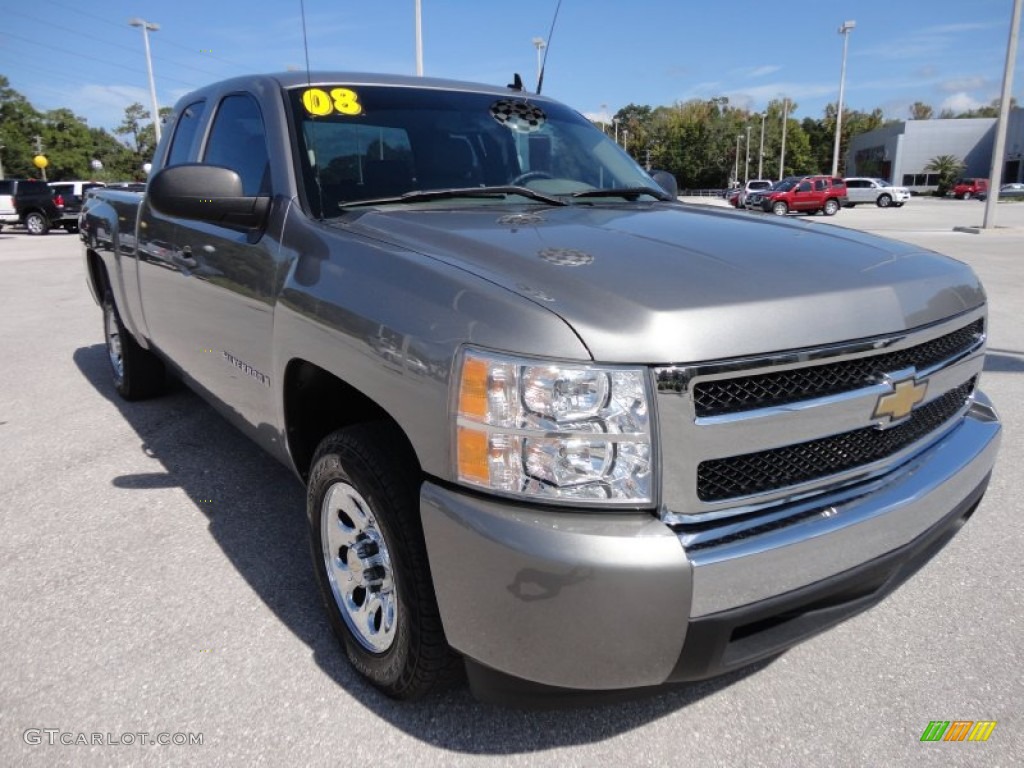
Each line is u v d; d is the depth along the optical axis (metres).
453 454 1.75
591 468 1.65
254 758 2.04
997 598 2.81
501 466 1.68
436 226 2.30
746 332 1.72
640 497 1.67
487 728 2.16
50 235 23.45
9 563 3.03
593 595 1.62
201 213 2.57
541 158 3.24
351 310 2.07
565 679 1.71
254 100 3.07
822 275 1.99
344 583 2.35
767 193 34.69
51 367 6.12
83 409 4.99
